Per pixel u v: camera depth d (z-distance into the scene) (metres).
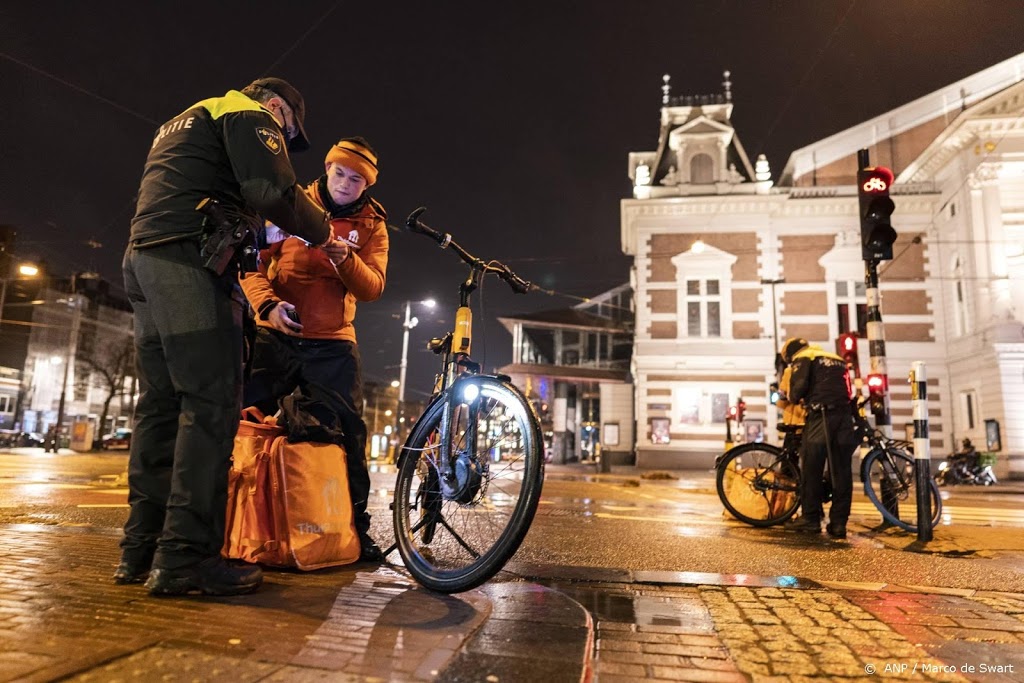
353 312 3.07
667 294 23.91
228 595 1.99
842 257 23.61
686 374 23.42
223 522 2.07
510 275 2.95
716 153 24.80
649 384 23.55
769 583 2.77
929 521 4.31
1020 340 19.84
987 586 2.86
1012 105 21.44
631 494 9.16
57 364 47.09
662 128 27.64
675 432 23.14
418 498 2.60
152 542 2.15
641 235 24.38
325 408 2.84
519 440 2.31
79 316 49.12
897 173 26.52
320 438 2.68
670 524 4.98
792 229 24.05
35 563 2.36
